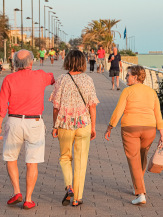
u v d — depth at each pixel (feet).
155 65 318.65
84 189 24.04
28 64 21.12
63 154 21.79
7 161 21.35
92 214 20.21
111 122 22.39
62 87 21.06
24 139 21.17
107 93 74.54
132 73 22.57
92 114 21.35
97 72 131.54
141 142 22.52
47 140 37.29
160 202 22.06
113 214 20.24
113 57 78.74
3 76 110.52
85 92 20.92
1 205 21.39
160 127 22.15
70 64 21.13
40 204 21.56
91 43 315.17
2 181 25.27
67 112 20.97
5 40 150.00
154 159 21.52
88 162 29.84
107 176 26.58
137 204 21.62
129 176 26.68
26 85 20.76
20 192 23.22
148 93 22.34
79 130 21.22
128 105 22.22
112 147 34.73
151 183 25.32
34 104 20.84
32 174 21.03
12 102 20.79
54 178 25.98
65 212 20.47
